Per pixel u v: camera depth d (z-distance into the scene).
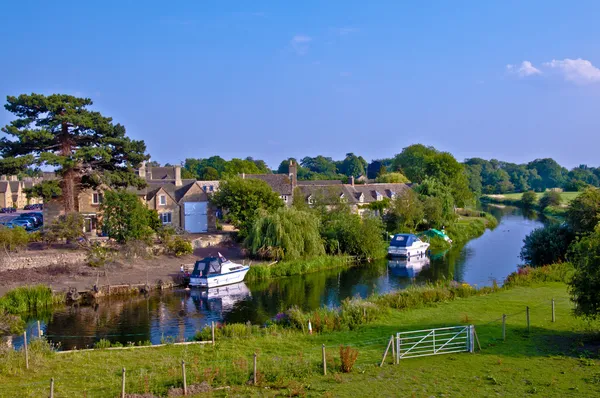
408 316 30.41
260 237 54.94
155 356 22.92
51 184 52.47
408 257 61.25
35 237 52.56
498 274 50.75
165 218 69.88
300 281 48.72
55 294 39.25
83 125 54.16
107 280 44.00
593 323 26.42
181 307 38.31
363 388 17.77
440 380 18.55
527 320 25.66
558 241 50.91
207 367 19.77
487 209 140.25
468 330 22.58
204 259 46.44
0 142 52.97
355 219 63.31
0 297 37.16
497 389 17.48
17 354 21.98
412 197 78.00
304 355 22.31
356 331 27.34
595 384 17.59
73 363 21.61
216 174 130.12
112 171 58.47
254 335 27.11
